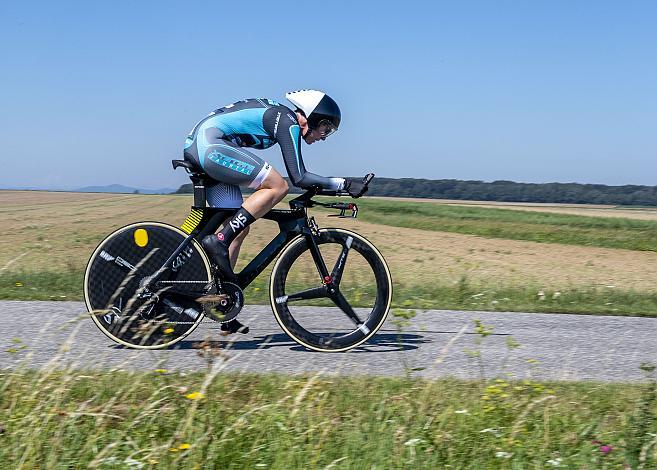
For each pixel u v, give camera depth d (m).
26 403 2.94
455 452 2.72
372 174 4.64
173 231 4.52
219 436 2.75
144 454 2.61
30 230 22.64
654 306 7.39
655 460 2.70
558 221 39.00
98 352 4.34
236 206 4.60
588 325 5.94
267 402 3.16
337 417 3.00
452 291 7.74
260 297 6.88
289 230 4.67
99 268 4.44
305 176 4.56
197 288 4.53
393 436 2.78
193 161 4.53
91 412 2.88
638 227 35.34
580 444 2.84
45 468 2.48
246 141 4.59
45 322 5.30
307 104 4.66
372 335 4.66
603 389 3.60
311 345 4.62
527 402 3.22
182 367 3.98
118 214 36.06
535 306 6.90
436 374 4.00
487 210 50.50
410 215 41.38
